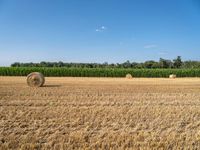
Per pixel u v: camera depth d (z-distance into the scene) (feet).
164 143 30.89
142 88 92.53
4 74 200.34
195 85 108.17
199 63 284.82
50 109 50.49
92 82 124.47
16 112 47.65
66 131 35.86
